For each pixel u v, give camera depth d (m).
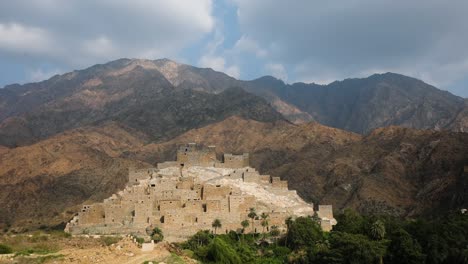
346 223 157.12
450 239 134.62
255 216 160.75
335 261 125.62
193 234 153.50
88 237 131.12
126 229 151.50
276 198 183.25
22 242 118.62
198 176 189.12
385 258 130.38
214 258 117.38
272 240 151.38
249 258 134.62
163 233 151.50
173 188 173.25
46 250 98.19
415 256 127.88
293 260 134.62
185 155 198.50
